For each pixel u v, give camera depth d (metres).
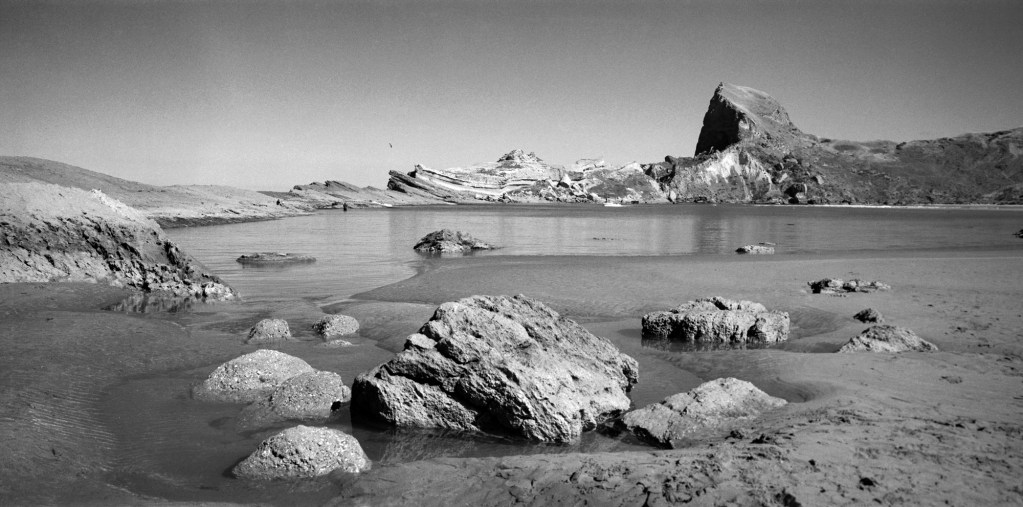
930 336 13.62
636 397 10.70
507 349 9.78
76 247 18.91
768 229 58.19
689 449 7.79
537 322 11.08
